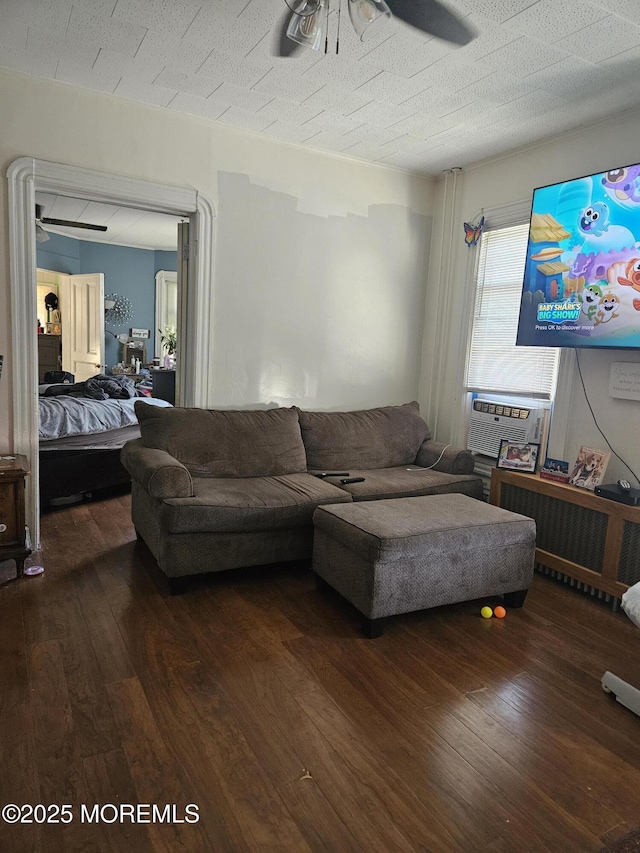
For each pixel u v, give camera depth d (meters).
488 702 2.09
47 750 1.73
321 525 2.81
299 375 4.10
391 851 1.44
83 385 4.98
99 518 4.02
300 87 3.01
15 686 2.04
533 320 3.39
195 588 2.94
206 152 3.54
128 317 8.46
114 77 2.99
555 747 1.86
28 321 3.15
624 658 2.44
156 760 1.71
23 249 3.08
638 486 3.10
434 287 4.49
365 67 2.74
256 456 3.51
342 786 1.65
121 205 3.47
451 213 4.31
